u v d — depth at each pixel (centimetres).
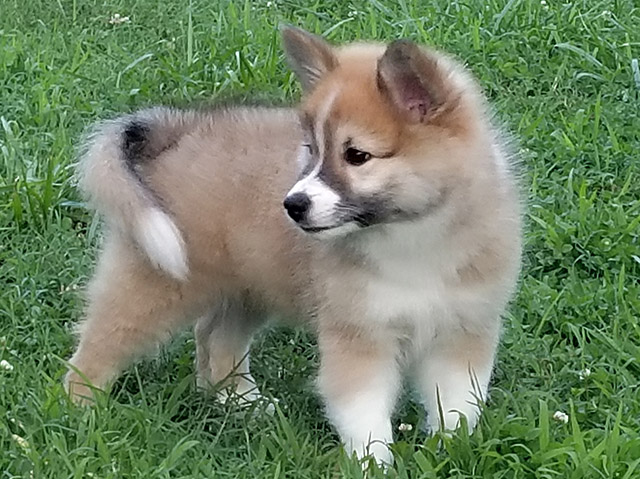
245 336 176
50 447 154
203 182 165
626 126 226
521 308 184
